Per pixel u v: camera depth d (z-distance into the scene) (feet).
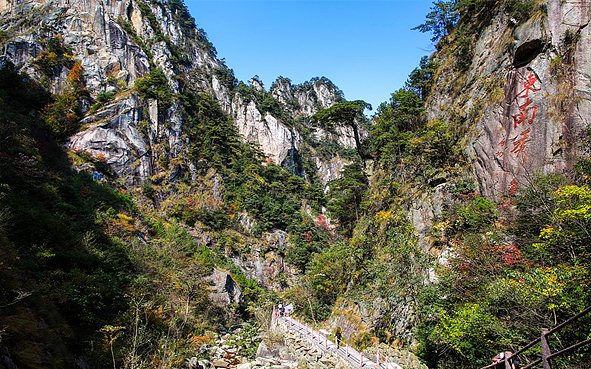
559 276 32.19
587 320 29.53
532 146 58.54
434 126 81.71
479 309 37.32
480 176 67.62
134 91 214.07
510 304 35.86
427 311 48.01
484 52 78.48
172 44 289.33
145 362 54.39
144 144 201.26
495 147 65.31
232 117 351.05
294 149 355.77
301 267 194.80
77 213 103.40
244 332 95.81
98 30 231.91
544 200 45.27
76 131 185.78
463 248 49.19
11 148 95.76
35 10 235.81
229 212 214.90
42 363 39.86
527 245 44.45
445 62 96.02
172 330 69.97
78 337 54.85
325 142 409.90
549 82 58.49
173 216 188.24
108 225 116.78
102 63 223.51
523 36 64.34
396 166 92.68
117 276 81.56
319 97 515.50
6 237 57.31
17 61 198.90
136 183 190.39
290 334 78.28
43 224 73.10
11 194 74.43
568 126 54.13
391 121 97.86
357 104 100.58
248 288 149.48
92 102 206.39
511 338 34.09
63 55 212.84
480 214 59.62
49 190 97.60
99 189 144.25
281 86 508.12
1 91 151.53
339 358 57.82
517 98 62.90
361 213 106.42
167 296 94.73
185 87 263.90
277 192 251.60
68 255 72.38
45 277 59.52
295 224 221.46
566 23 58.23
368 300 72.74
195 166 224.33
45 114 177.99
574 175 48.49
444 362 44.45
